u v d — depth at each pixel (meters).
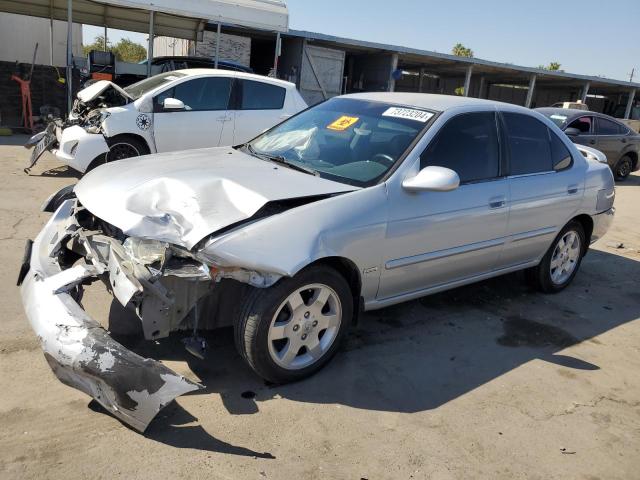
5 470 2.46
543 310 5.00
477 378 3.70
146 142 8.09
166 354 3.56
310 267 3.21
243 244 2.95
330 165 3.90
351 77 22.80
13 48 17.92
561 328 4.65
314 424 3.02
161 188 3.34
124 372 2.62
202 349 3.07
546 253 5.15
